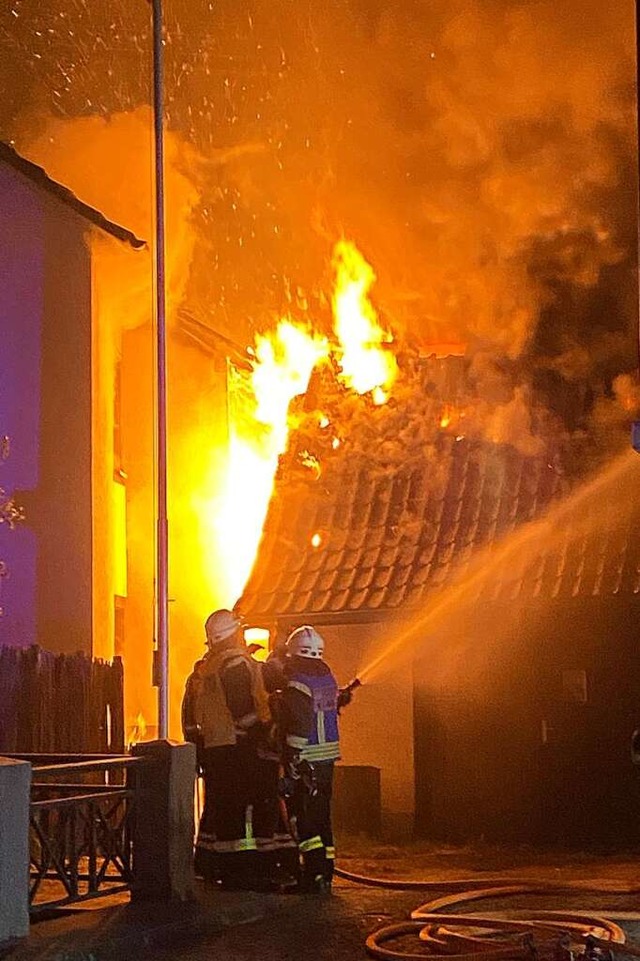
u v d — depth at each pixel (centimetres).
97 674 1301
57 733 1227
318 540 1577
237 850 1050
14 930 826
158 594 1148
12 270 1386
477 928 891
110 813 974
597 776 1425
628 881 1143
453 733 1459
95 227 1471
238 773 1055
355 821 1448
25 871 838
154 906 945
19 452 1385
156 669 1141
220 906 951
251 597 1516
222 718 1055
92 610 1467
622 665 1430
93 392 1485
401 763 1465
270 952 846
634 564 1435
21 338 1396
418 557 1516
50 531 1427
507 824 1436
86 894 925
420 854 1349
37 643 1397
